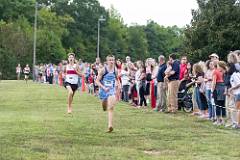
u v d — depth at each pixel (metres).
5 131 19.62
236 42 74.19
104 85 20.64
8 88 55.72
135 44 186.00
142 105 33.56
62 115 26.36
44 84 69.06
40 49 114.88
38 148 16.03
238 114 22.02
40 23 138.50
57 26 146.00
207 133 20.22
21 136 18.36
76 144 16.98
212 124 23.34
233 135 19.77
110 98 20.42
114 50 170.62
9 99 38.75
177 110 30.08
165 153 15.80
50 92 47.75
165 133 19.91
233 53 22.62
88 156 14.95
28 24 130.12
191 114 28.23
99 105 33.44
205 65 27.06
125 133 19.70
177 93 29.30
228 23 75.31
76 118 24.75
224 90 23.50
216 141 18.12
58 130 20.08
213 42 75.00
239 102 22.14
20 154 15.02
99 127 21.27
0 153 15.09
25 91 49.56
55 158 14.56
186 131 20.66
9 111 28.92
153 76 31.61
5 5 132.12
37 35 117.00
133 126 21.84
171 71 28.81
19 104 34.03
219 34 74.06
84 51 159.12
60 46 129.00
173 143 17.56
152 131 20.42
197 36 77.69
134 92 34.53
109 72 20.59
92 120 23.88
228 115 23.48
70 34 158.88
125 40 181.38
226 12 75.81
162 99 29.81
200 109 26.72
